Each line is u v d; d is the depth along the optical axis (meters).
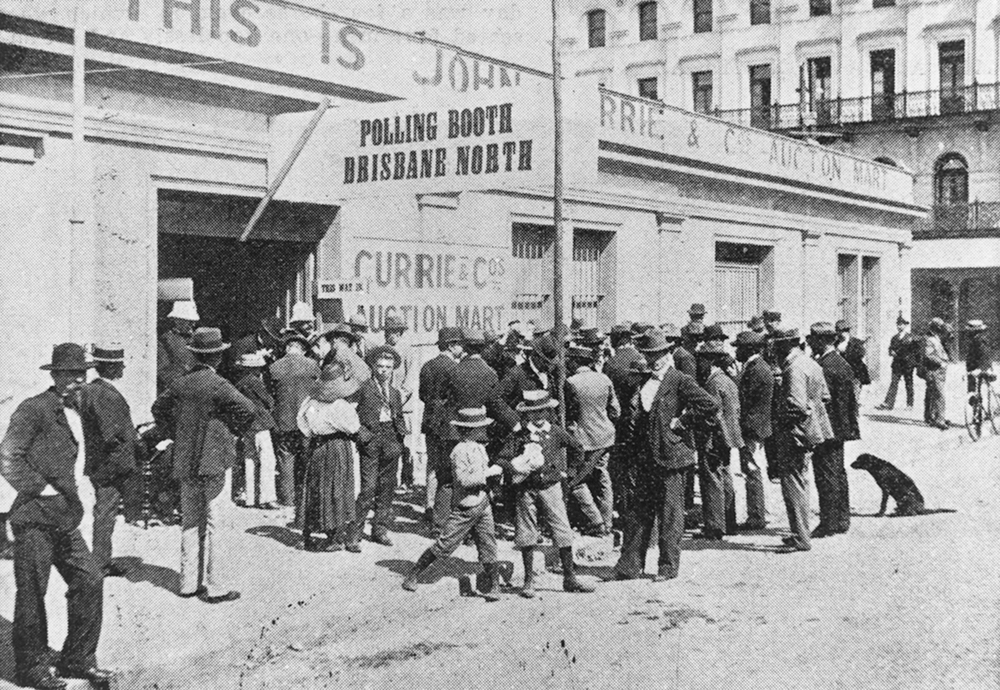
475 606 7.17
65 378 5.59
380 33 12.40
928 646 6.20
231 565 7.96
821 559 8.48
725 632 6.54
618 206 16.59
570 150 9.08
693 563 8.41
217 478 7.03
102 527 7.05
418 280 11.88
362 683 5.69
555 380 9.02
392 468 8.87
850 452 14.57
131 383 10.06
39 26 9.14
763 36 38.56
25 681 5.39
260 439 10.37
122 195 9.99
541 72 12.74
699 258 18.62
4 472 5.32
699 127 18.20
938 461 13.88
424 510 10.21
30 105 9.02
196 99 10.71
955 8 34.94
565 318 15.84
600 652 6.16
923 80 35.66
